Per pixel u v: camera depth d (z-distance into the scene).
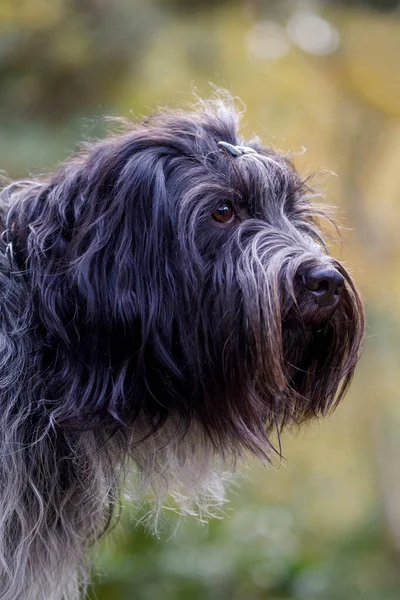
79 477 4.24
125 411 4.06
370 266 11.59
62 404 4.06
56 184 4.30
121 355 4.04
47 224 4.17
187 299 3.98
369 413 12.69
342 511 13.62
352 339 4.37
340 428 13.03
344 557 12.91
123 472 4.36
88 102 11.59
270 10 12.13
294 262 4.00
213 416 4.18
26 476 4.11
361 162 11.88
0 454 4.00
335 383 4.46
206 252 4.04
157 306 4.00
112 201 4.04
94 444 4.19
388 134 11.88
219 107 4.97
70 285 4.00
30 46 11.33
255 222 4.13
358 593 11.79
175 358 4.07
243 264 3.97
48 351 4.14
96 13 11.47
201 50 11.63
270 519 11.03
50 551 4.29
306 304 4.07
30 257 4.14
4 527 4.06
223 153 4.19
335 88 11.90
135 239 4.02
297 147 11.39
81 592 5.57
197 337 4.02
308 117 11.64
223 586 8.95
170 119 4.43
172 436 4.29
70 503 4.32
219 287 3.99
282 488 13.38
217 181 4.08
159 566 8.01
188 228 3.98
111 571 7.65
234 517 10.50
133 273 4.01
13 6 11.03
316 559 11.84
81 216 4.07
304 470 13.52
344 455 13.47
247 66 11.60
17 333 4.07
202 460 4.46
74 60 11.38
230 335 3.98
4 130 11.27
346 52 11.91
